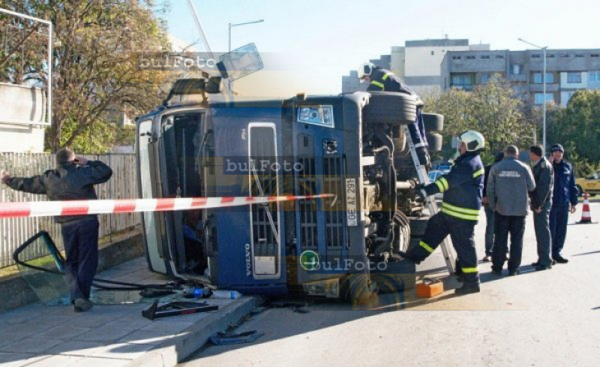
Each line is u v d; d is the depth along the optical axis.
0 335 5.75
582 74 78.62
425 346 5.72
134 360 4.99
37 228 8.29
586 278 8.75
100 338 5.61
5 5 14.62
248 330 6.38
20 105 11.58
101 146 19.66
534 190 9.37
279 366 5.27
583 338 5.86
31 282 7.00
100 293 7.59
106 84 17.53
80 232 6.58
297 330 6.36
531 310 6.96
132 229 11.48
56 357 5.09
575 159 43.38
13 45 14.19
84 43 16.52
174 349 5.34
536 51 78.75
